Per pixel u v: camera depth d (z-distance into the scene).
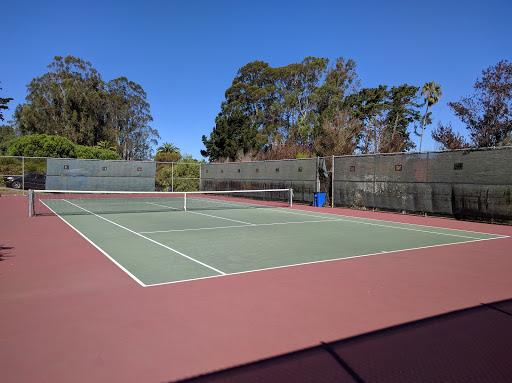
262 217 16.64
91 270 7.00
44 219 15.02
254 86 64.75
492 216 14.31
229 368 3.52
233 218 16.19
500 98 24.20
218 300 5.38
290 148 38.06
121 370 3.47
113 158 48.44
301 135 51.72
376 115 43.94
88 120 57.66
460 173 15.42
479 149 14.76
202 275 6.74
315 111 60.53
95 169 31.17
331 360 3.69
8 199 25.94
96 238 10.62
